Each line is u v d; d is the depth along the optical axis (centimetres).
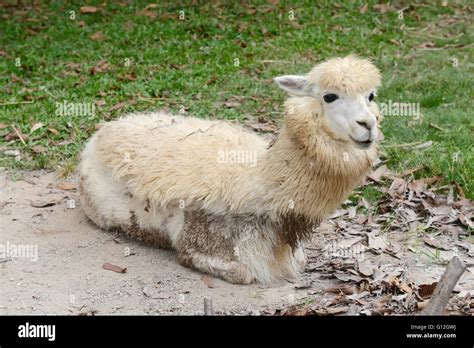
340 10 1559
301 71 1256
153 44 1398
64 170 945
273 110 1119
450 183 897
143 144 767
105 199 789
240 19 1512
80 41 1415
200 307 671
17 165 970
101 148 792
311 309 655
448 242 789
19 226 823
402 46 1381
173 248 763
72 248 773
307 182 679
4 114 1104
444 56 1320
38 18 1550
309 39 1407
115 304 675
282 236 711
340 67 660
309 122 667
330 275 729
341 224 828
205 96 1168
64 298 685
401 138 1012
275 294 698
